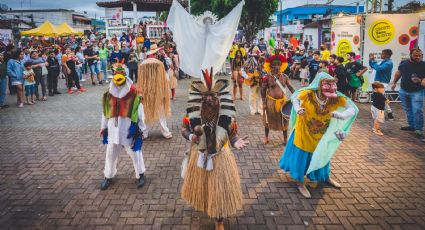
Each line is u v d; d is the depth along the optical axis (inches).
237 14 423.5
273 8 988.6
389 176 200.4
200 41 428.1
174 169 214.2
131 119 182.1
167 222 154.1
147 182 195.3
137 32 767.7
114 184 193.5
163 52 426.0
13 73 405.1
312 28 956.6
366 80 419.8
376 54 417.1
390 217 156.3
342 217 156.8
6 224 153.5
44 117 358.9
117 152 188.1
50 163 226.8
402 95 289.7
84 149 254.2
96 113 375.6
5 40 1070.4
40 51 629.3
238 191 141.7
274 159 229.8
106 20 890.7
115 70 180.9
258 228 148.6
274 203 170.1
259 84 339.6
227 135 137.6
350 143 260.8
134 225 151.9
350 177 199.6
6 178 203.3
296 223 152.3
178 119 341.4
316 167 170.7
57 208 167.3
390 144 257.4
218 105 135.3
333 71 395.2
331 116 171.6
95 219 157.1
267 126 255.0
